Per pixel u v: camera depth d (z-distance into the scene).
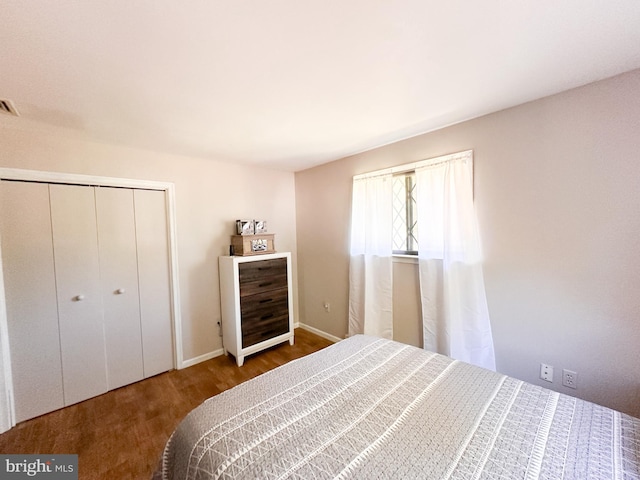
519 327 1.91
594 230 1.60
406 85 1.58
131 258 2.54
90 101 1.64
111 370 2.43
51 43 1.12
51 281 2.14
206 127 2.11
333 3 0.97
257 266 3.01
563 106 1.67
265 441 0.99
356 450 0.95
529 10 1.02
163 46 1.17
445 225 2.21
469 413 1.12
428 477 0.84
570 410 1.12
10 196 1.98
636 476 0.82
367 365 1.55
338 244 3.31
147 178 2.62
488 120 1.99
